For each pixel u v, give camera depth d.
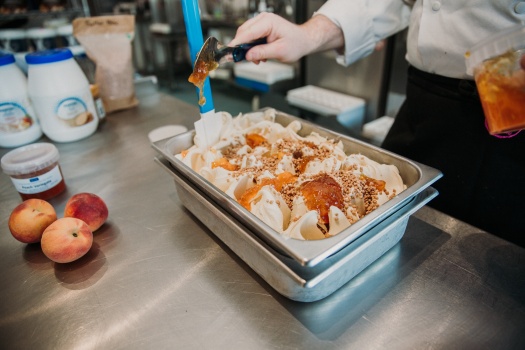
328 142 0.71
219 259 0.56
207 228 0.63
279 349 0.42
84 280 0.53
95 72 1.16
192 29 0.61
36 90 0.92
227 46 0.64
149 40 3.47
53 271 0.55
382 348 0.41
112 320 0.46
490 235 0.58
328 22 0.82
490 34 0.61
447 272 0.51
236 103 2.72
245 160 0.67
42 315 0.48
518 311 0.45
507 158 0.68
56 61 0.92
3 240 0.63
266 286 0.51
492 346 0.41
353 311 0.46
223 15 2.66
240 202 0.56
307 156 0.69
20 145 0.99
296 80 2.27
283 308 0.47
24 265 0.57
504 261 0.53
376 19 0.85
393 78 1.66
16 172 0.68
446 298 0.47
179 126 1.03
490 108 0.43
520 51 0.42
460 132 0.72
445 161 0.77
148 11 3.31
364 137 1.62
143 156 0.93
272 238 0.42
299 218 0.50
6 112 0.93
